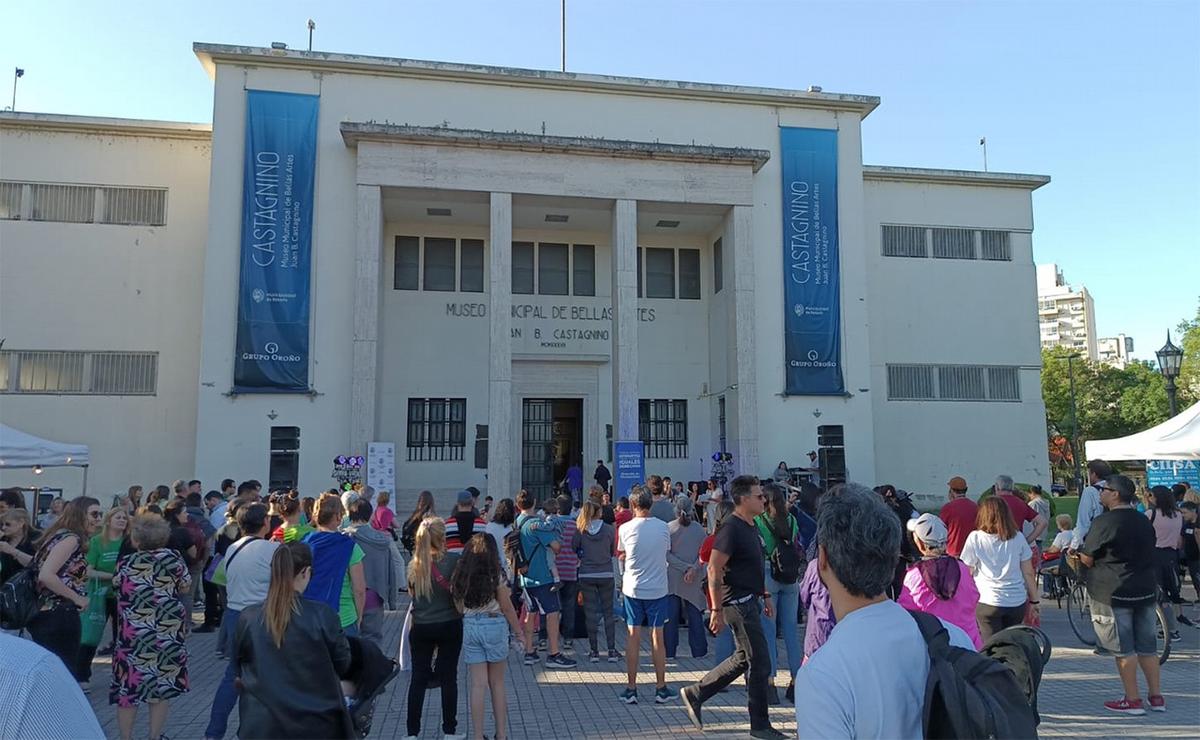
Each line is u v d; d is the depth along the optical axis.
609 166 22.48
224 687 6.62
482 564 6.61
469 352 24.97
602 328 26.16
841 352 23.94
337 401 20.95
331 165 21.64
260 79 21.47
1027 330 27.73
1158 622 10.76
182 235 22.95
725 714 7.52
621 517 11.54
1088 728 6.86
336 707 4.00
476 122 22.72
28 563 7.77
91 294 22.39
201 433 20.17
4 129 22.38
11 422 21.61
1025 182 28.11
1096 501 11.06
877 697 2.15
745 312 22.92
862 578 2.34
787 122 24.56
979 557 6.94
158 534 6.36
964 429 26.83
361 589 6.97
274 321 20.77
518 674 9.31
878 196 27.41
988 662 2.18
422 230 25.11
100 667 9.82
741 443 22.28
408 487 23.91
